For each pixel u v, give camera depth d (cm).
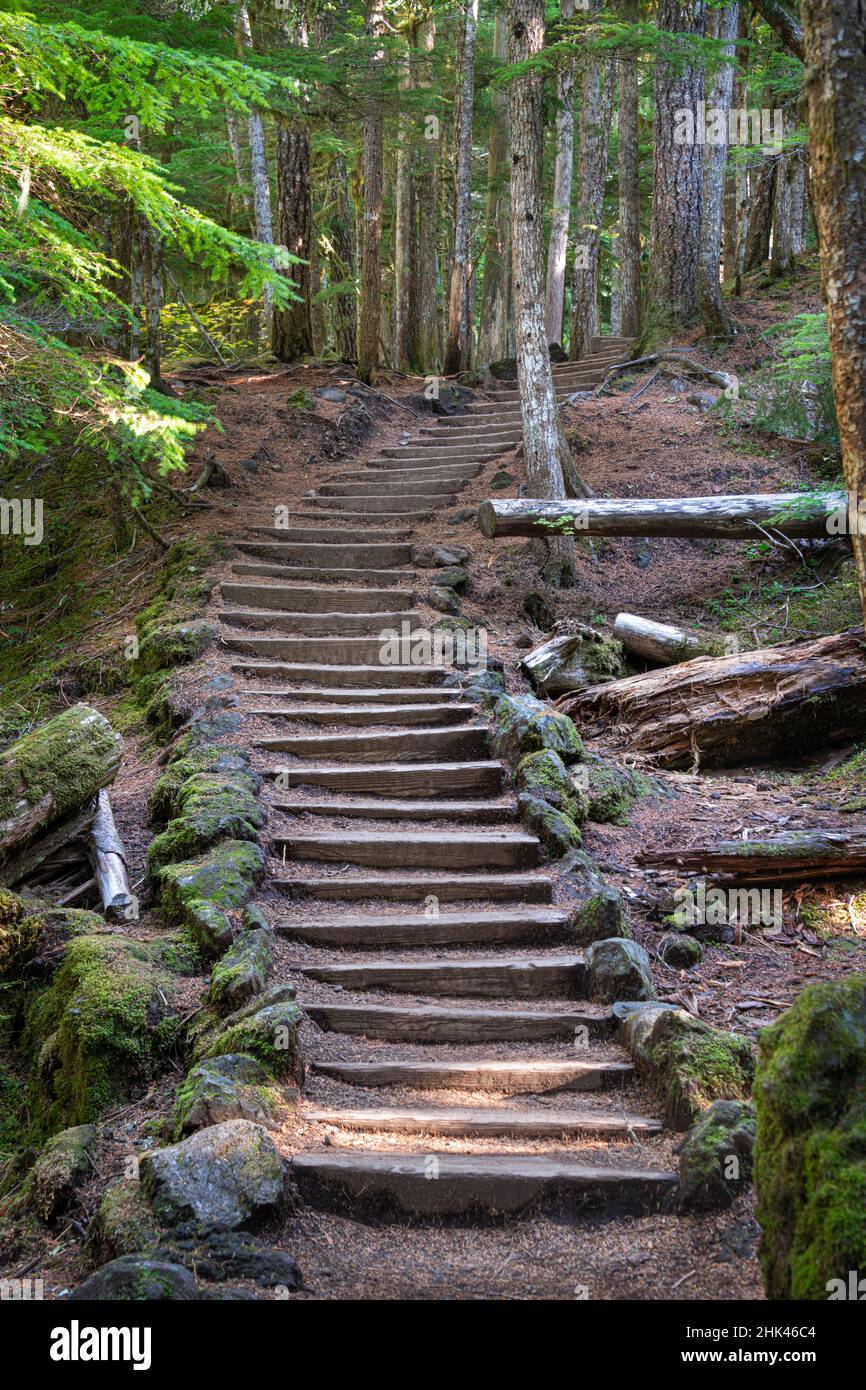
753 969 524
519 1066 436
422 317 2483
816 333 1070
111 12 923
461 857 592
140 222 1090
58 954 544
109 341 1070
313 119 1441
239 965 475
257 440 1340
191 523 1129
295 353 1750
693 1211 351
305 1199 362
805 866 585
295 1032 425
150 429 568
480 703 755
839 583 952
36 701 920
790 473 1141
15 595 1181
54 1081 469
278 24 1499
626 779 690
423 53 1627
